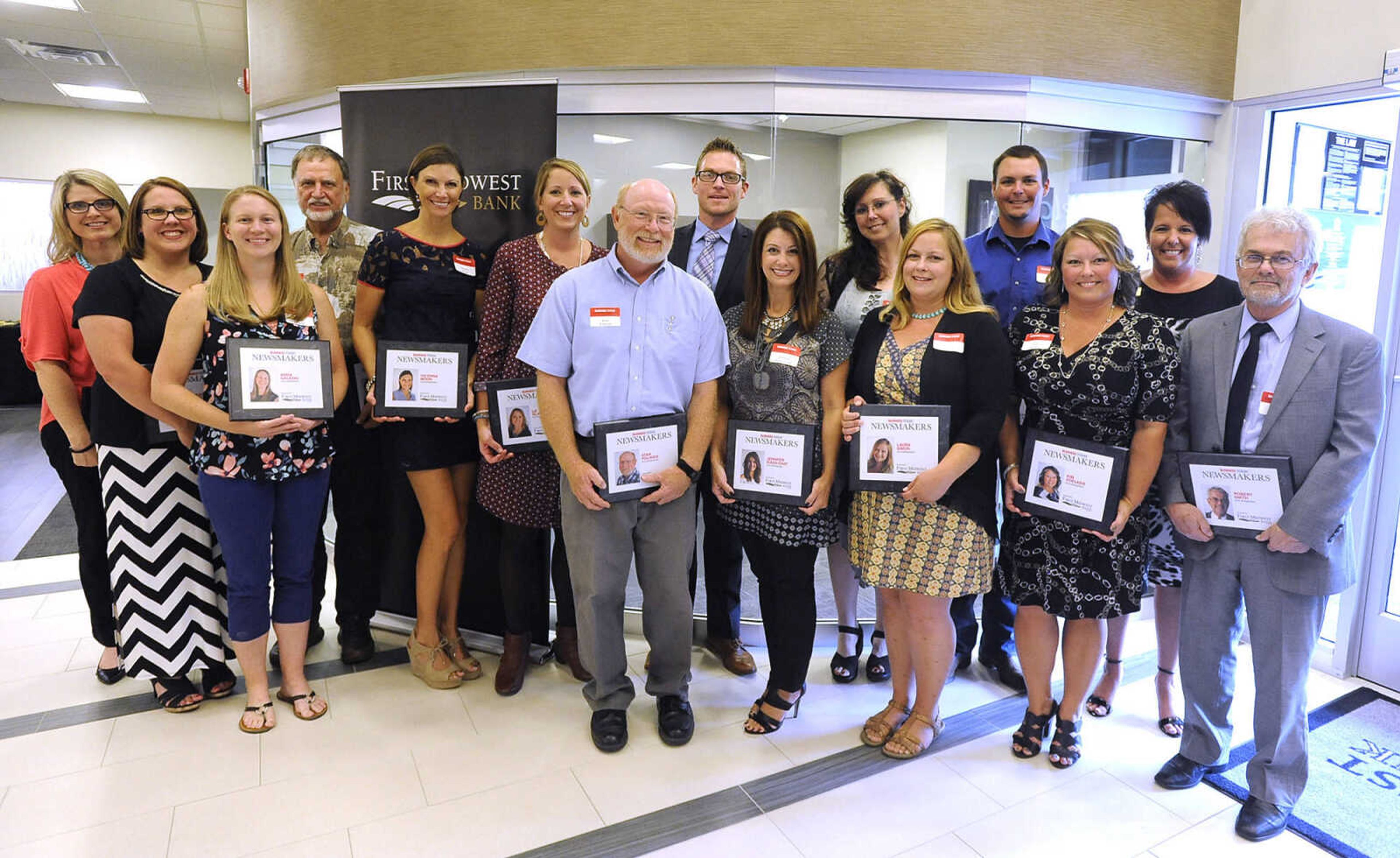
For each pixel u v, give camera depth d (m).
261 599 2.53
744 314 2.47
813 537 2.41
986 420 2.18
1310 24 3.15
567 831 2.07
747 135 3.22
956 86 3.16
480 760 2.39
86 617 3.48
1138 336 2.12
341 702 2.74
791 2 3.04
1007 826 2.11
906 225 2.76
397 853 1.98
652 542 2.45
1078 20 3.19
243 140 11.32
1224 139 3.51
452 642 2.97
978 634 3.36
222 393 2.38
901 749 2.41
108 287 2.35
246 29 6.75
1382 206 2.83
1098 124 3.32
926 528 2.27
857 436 2.26
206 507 2.44
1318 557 1.99
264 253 2.36
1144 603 3.52
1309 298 3.35
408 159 3.20
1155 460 2.15
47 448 2.71
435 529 2.77
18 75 8.60
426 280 2.67
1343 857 2.00
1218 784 2.29
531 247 2.67
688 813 2.15
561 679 2.94
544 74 3.20
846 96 3.14
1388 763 2.43
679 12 3.06
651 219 2.23
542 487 2.66
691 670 3.01
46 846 1.98
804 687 2.61
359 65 3.47
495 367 2.66
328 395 2.43
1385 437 2.85
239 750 2.43
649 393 2.34
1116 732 2.58
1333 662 3.00
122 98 9.72
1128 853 2.01
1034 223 2.85
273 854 1.97
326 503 2.72
